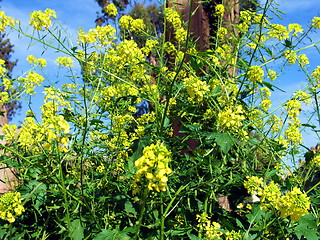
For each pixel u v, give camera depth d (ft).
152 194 1.79
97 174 2.34
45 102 1.94
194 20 3.43
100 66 2.05
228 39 2.44
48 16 1.83
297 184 2.24
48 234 1.97
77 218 1.81
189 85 1.91
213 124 2.15
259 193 1.62
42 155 1.79
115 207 2.16
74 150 1.98
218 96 2.30
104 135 2.40
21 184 2.34
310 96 2.37
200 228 1.77
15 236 1.90
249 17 2.27
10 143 2.44
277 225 1.91
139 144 1.68
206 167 1.99
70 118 2.00
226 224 1.89
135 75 2.37
